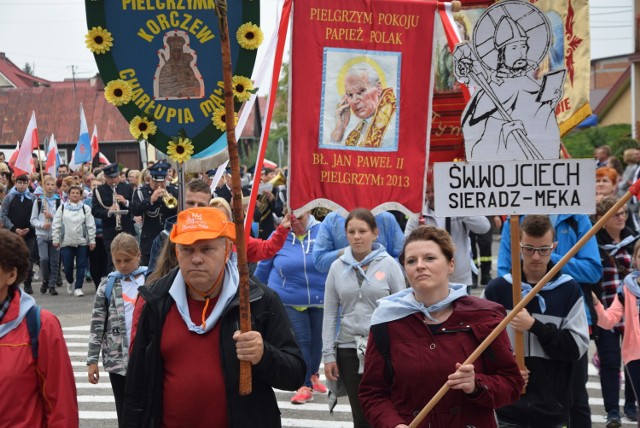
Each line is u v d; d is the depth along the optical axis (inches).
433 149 343.9
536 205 221.3
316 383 406.9
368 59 271.3
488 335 187.3
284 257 367.9
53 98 2448.3
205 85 250.7
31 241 770.8
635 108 1632.6
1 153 1099.3
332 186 272.2
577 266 292.7
